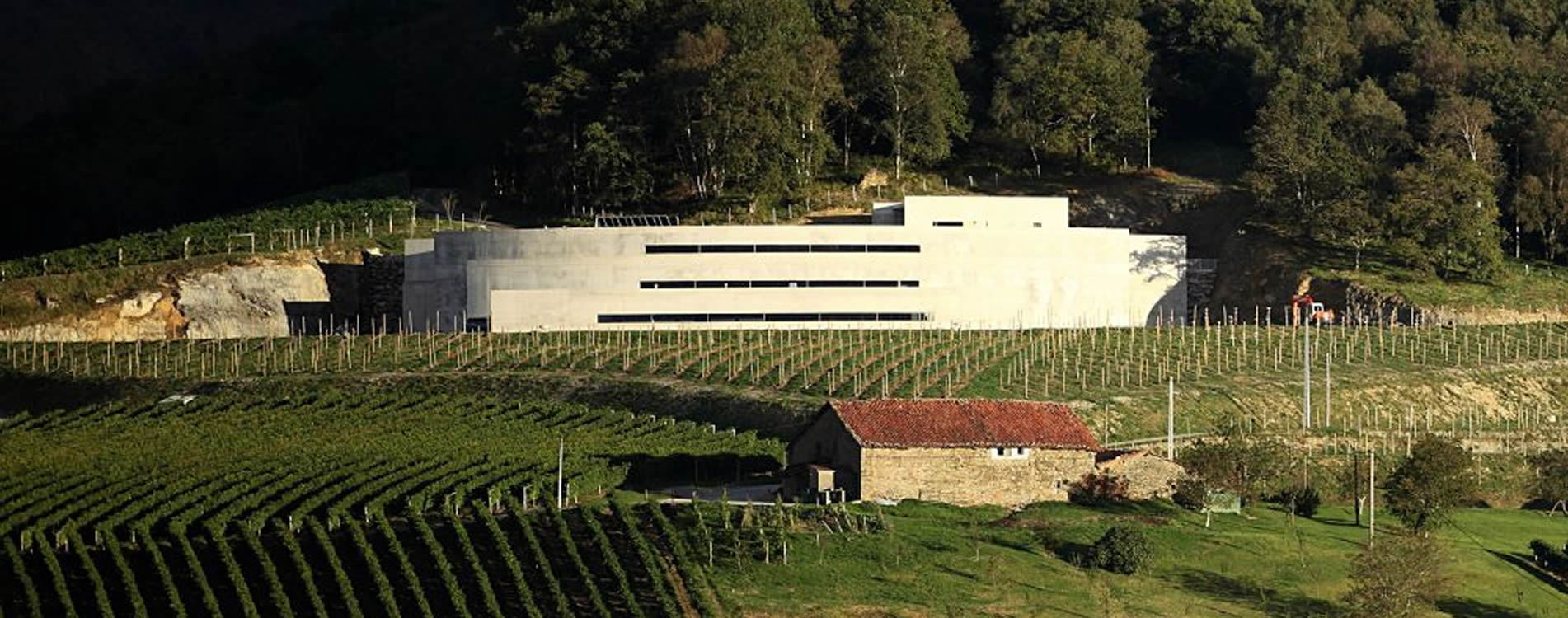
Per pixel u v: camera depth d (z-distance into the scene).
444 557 190.62
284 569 192.38
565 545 193.50
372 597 186.38
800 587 186.62
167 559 193.88
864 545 195.25
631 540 193.75
